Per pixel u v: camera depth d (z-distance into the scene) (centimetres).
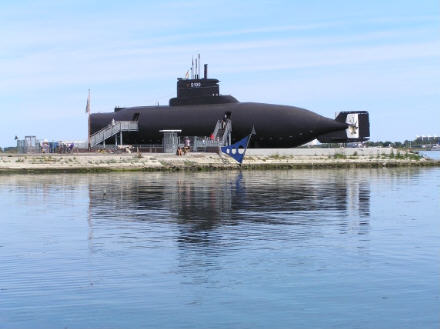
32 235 3403
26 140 12075
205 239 3231
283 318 1995
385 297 2181
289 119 10894
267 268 2589
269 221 3862
